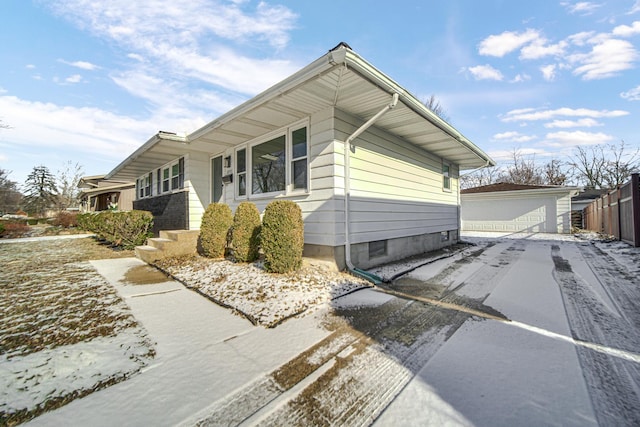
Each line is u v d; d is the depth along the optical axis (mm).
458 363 2184
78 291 4035
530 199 15523
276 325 2883
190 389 1839
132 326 2836
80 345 2430
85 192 22969
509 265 6238
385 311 3338
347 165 5062
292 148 5621
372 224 5852
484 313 3295
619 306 3494
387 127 6082
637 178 8023
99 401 1719
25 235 14852
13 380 1925
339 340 2568
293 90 4137
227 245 6238
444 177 9461
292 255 4559
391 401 1736
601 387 1876
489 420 1570
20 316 3084
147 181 11359
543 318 3127
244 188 7016
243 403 1708
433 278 5035
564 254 7727
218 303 3510
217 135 6363
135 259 6758
